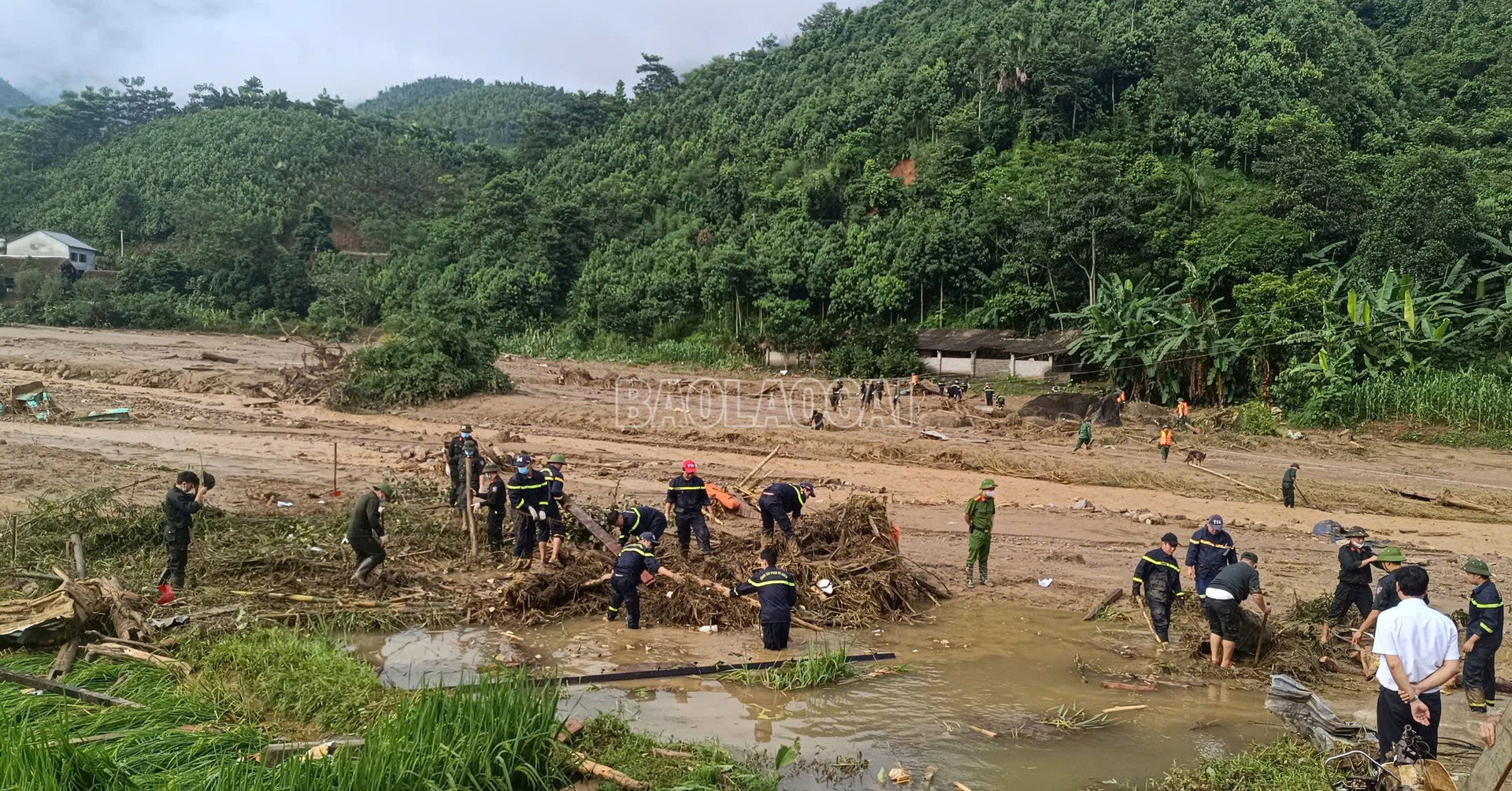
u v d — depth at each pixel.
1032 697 9.08
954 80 85.81
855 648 10.68
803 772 7.23
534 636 10.70
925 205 73.50
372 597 11.49
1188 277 53.75
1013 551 15.95
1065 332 52.22
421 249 104.00
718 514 17.12
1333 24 81.94
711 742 7.70
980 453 26.83
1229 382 40.56
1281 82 72.88
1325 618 11.49
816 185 78.88
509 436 27.42
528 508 12.89
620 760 7.03
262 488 18.38
